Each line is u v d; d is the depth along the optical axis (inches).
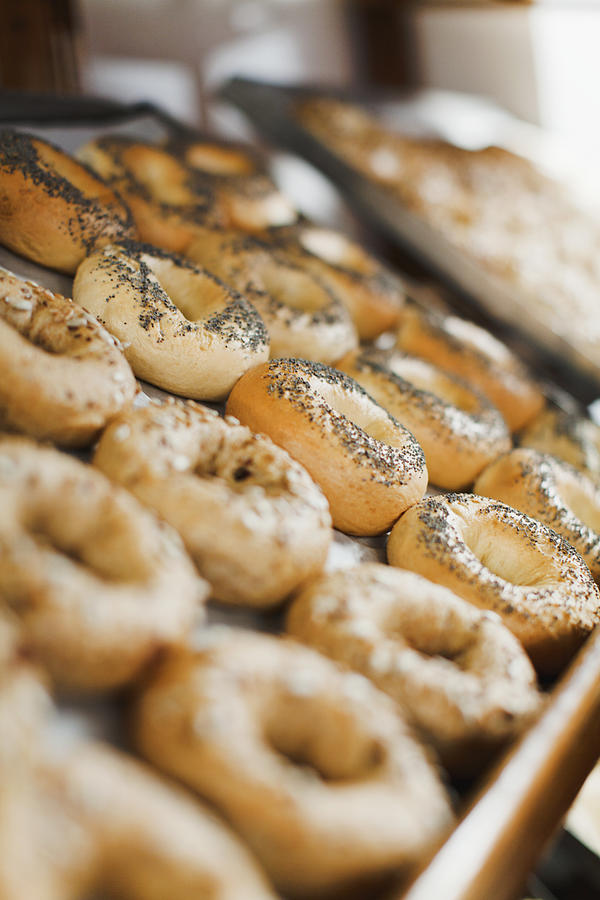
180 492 19.4
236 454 21.4
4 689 15.1
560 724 18.5
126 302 23.7
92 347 21.4
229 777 16.1
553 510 26.1
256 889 15.1
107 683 17.0
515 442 32.0
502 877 16.4
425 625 20.4
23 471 17.9
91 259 24.7
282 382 23.5
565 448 31.1
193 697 16.7
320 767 17.5
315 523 20.4
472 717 18.7
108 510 18.2
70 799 14.7
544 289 37.8
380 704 17.9
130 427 20.1
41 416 20.0
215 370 24.1
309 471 22.8
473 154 53.5
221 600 19.8
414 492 23.7
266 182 35.8
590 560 25.6
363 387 26.9
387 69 58.2
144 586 17.5
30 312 21.8
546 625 21.9
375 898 16.3
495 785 17.2
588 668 20.0
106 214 25.8
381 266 36.4
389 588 20.3
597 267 43.1
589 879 24.9
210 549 19.3
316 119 45.3
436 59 60.8
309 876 16.0
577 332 35.8
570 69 60.7
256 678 17.3
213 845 15.3
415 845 16.4
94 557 18.1
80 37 37.0
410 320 32.3
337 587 19.9
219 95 45.3
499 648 20.3
